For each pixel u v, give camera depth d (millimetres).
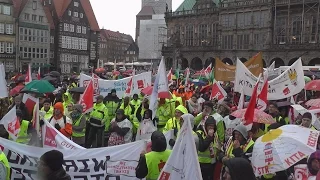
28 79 19984
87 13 109062
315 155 6980
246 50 82062
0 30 84625
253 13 80938
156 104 13211
